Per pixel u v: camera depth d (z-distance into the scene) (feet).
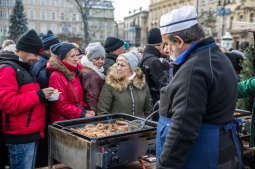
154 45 10.32
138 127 6.59
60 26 209.36
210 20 77.05
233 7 89.25
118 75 8.61
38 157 8.55
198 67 4.07
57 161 6.81
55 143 6.33
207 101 4.13
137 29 199.31
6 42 13.94
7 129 6.55
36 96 6.58
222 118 4.22
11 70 6.40
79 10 65.41
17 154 6.69
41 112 7.05
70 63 8.24
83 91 8.95
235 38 81.82
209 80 4.05
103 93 8.64
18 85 6.56
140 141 6.12
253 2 84.79
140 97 8.89
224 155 4.26
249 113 8.36
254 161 6.15
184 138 3.91
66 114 7.96
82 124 7.00
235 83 4.42
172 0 142.92
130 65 8.57
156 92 9.71
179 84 4.12
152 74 9.64
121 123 7.08
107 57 12.13
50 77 8.12
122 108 8.57
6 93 6.22
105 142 5.53
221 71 4.20
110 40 12.19
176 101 4.10
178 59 4.43
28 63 6.90
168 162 4.05
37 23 205.46
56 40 10.68
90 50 9.22
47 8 205.57
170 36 4.56
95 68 9.18
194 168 4.23
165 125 4.73
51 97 6.91
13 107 6.29
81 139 5.51
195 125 3.91
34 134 6.89
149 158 7.00
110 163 5.57
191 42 4.45
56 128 6.31
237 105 9.98
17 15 125.70
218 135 4.22
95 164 5.43
